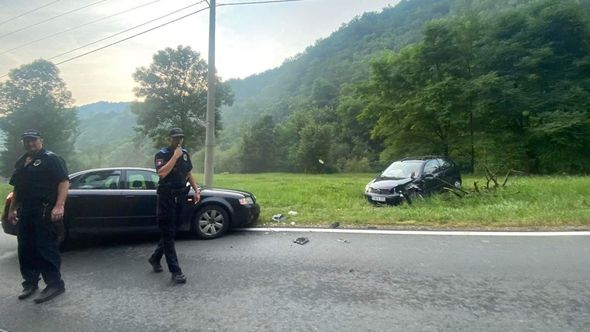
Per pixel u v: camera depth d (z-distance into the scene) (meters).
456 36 30.58
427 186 11.84
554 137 25.67
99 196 6.72
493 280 4.41
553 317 3.48
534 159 28.56
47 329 3.49
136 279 4.80
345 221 7.78
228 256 5.69
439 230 6.87
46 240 4.23
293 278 4.67
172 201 4.74
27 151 4.22
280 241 6.51
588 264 4.85
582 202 8.80
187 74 47.53
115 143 93.94
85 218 6.65
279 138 73.19
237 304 3.95
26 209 4.16
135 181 7.02
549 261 5.00
